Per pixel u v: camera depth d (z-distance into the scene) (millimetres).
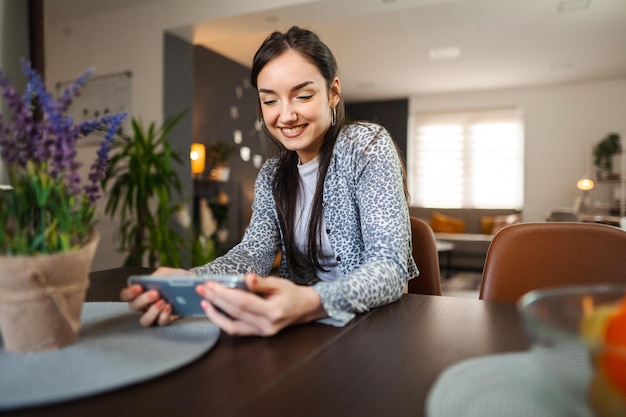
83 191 536
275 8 3527
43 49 2150
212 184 5352
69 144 493
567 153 6922
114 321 664
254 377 474
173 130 4074
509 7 4059
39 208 513
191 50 4332
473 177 7469
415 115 7773
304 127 994
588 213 6688
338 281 741
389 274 806
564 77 6473
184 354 524
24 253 492
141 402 414
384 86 7008
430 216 7414
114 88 4191
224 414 391
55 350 533
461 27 4555
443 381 437
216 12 3762
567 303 400
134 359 505
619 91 6617
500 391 411
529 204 7129
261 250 1127
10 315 502
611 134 6461
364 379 468
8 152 484
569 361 320
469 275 5703
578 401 328
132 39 4125
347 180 1069
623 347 300
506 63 5773
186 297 623
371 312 754
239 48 5480
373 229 929
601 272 1000
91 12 4230
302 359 528
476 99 7371
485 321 694
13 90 480
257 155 6469
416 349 562
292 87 956
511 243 1066
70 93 499
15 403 394
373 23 4473
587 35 4734
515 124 7199
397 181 995
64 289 516
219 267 954
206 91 5422
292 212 1169
